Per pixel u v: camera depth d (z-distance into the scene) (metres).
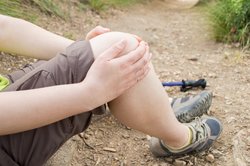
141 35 4.66
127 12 5.70
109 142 2.04
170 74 3.17
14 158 1.32
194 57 3.65
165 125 1.55
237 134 2.03
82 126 1.40
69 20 4.35
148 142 2.01
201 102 2.09
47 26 3.86
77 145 1.99
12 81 1.53
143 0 6.50
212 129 1.88
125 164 1.87
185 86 2.69
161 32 4.85
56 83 1.29
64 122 1.31
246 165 1.79
